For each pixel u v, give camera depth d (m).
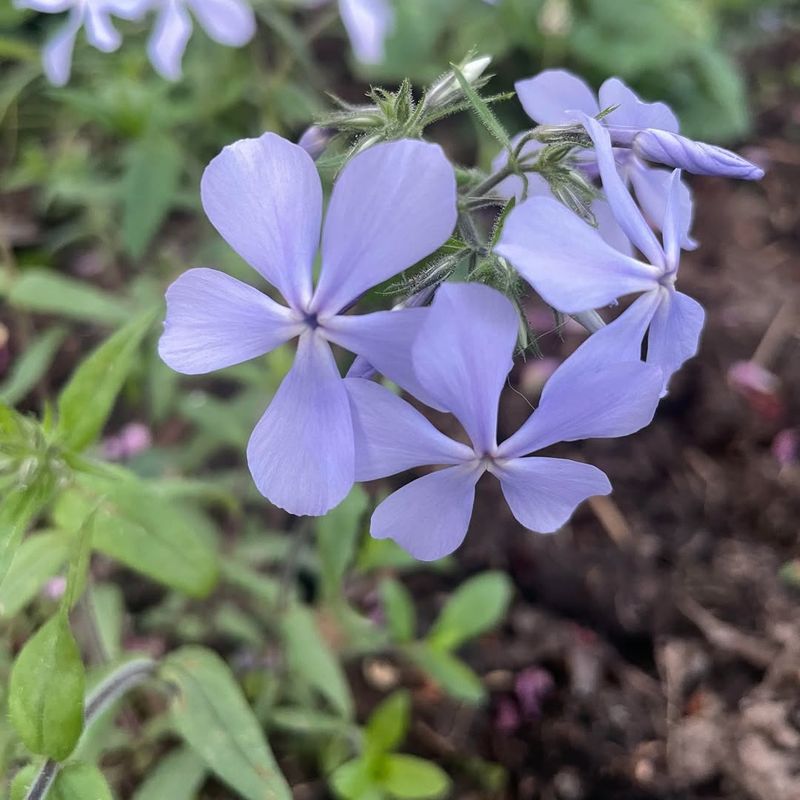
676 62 0.24
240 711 0.09
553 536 0.16
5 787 0.10
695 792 0.13
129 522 0.09
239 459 0.18
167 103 0.17
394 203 0.06
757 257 0.21
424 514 0.07
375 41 0.16
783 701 0.14
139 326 0.09
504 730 0.14
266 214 0.06
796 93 0.25
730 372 0.18
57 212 0.21
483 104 0.07
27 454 0.09
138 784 0.13
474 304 0.06
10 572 0.10
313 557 0.15
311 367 0.07
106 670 0.09
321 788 0.13
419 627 0.15
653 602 0.15
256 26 0.19
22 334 0.18
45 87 0.21
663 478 0.17
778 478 0.17
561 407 0.06
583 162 0.08
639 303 0.06
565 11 0.23
